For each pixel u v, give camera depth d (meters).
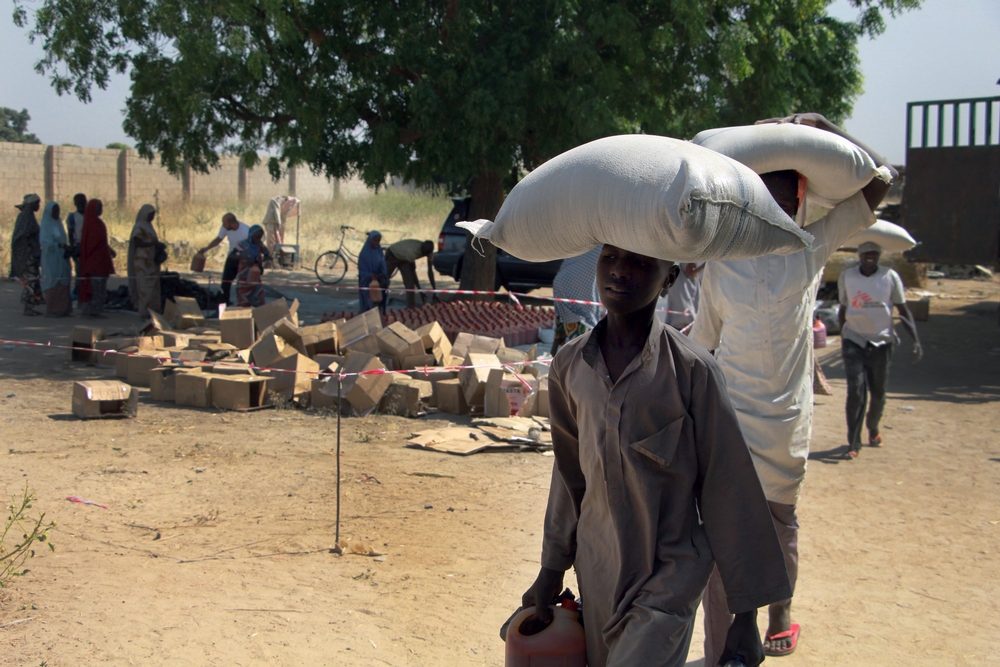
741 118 15.33
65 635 3.76
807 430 3.66
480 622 4.09
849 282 7.46
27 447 6.82
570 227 2.15
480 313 12.14
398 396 8.27
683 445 2.23
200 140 14.46
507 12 13.56
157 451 6.84
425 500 5.85
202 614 4.04
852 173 3.25
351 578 4.54
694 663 3.91
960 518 5.79
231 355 9.66
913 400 9.70
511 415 8.14
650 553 2.24
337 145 13.95
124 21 13.07
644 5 13.88
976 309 19.02
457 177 13.32
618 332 2.28
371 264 13.79
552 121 13.42
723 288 3.69
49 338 12.05
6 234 26.00
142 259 13.92
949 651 3.97
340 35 13.55
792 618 4.29
